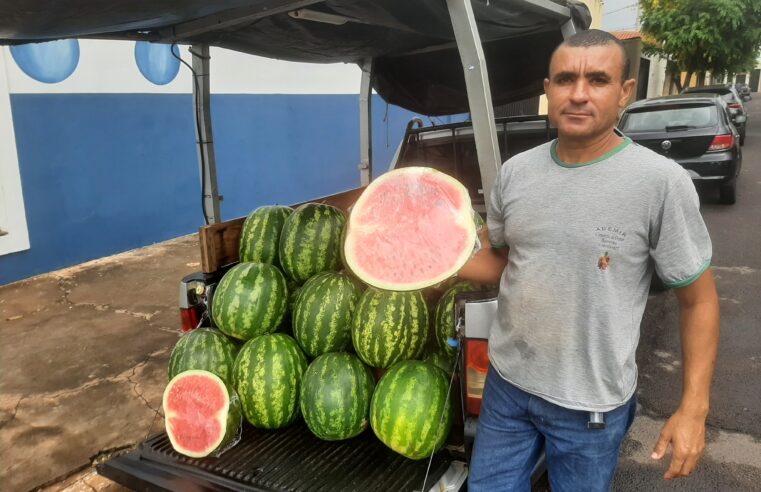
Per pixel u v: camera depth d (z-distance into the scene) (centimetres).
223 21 328
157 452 278
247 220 342
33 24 272
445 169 511
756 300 581
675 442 174
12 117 655
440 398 249
